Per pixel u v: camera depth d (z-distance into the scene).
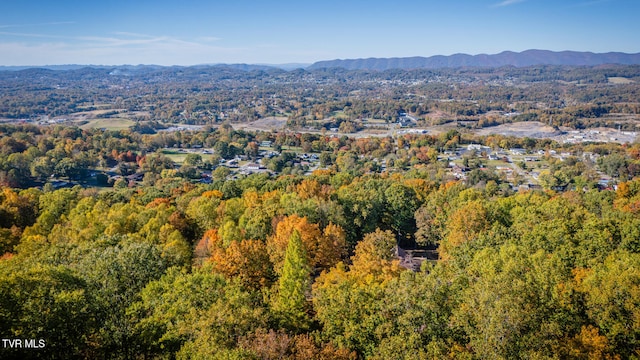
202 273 48.72
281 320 42.31
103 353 33.94
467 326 36.66
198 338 33.78
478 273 50.47
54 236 73.50
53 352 31.66
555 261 50.06
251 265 57.03
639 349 36.78
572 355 34.88
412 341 35.75
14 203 92.88
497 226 70.00
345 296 42.34
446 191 106.69
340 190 106.81
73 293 34.84
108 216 80.44
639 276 40.50
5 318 31.03
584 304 41.41
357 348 39.06
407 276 44.62
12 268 43.25
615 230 61.16
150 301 40.50
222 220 81.81
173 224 81.25
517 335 34.88
